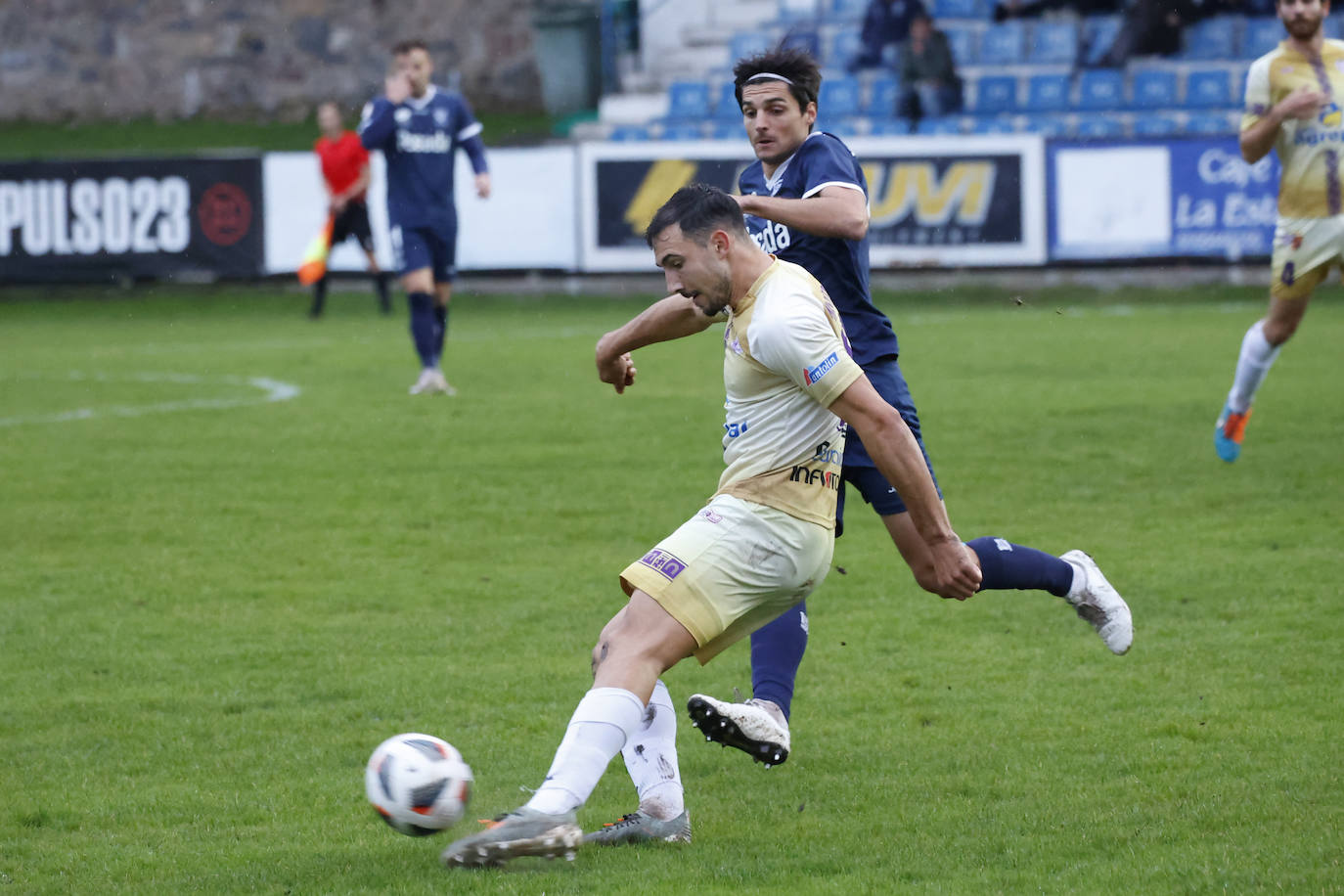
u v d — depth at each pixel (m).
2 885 10.82
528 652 17.17
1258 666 15.87
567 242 62.81
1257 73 25.38
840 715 14.86
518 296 64.25
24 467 28.92
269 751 14.00
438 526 23.66
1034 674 15.98
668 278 11.23
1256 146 25.02
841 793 12.66
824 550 11.39
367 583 20.36
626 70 85.00
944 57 69.25
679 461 28.58
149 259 64.50
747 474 11.30
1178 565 20.20
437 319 39.09
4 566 21.39
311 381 41.03
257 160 63.88
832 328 11.12
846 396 10.79
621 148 62.19
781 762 11.66
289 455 29.86
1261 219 59.59
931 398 35.50
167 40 90.88
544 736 14.32
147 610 19.08
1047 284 60.88
